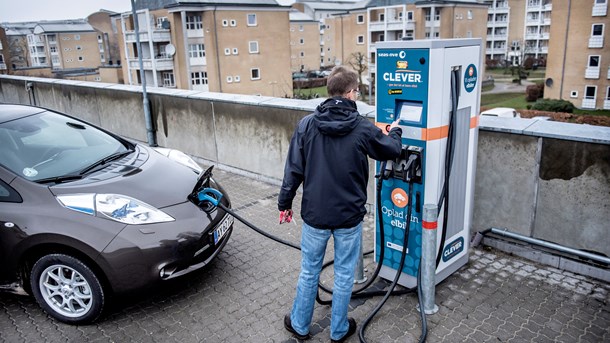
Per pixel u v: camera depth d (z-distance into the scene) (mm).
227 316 3424
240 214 5238
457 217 3670
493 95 53594
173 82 49875
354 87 2768
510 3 88812
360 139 2719
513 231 4070
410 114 3291
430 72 3129
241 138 6422
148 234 3277
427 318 3277
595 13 37781
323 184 2768
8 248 3287
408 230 3316
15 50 95938
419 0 54438
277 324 3316
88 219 3215
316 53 85125
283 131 5844
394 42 3270
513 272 3820
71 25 90312
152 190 3604
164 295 3709
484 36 59719
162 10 47750
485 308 3367
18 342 3211
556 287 3592
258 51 49969
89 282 3223
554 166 3709
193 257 3453
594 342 2980
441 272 3666
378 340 3090
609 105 38844
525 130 3781
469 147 3594
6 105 4457
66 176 3590
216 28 47062
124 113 8398
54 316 3400
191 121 7109
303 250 2969
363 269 3840
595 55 38656
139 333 3268
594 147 3480
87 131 4375
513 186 3973
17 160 3607
